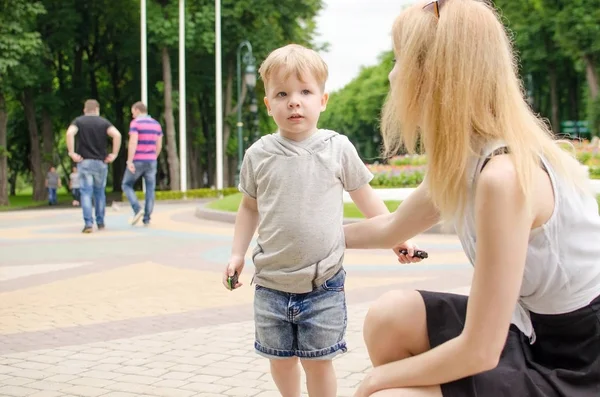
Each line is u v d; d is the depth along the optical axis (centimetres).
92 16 3775
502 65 189
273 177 290
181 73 3048
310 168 289
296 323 287
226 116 3762
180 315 546
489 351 183
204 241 1082
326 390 293
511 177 179
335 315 286
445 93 186
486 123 186
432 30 192
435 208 230
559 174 190
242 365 405
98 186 1254
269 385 367
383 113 209
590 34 3322
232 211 1560
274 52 306
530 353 202
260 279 293
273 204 288
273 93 300
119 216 1700
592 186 202
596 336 192
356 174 300
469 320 185
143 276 744
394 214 249
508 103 187
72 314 557
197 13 3384
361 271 746
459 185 190
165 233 1215
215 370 396
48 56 3412
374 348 213
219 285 683
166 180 4316
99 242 1075
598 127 3447
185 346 452
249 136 3741
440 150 189
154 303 597
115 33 3875
